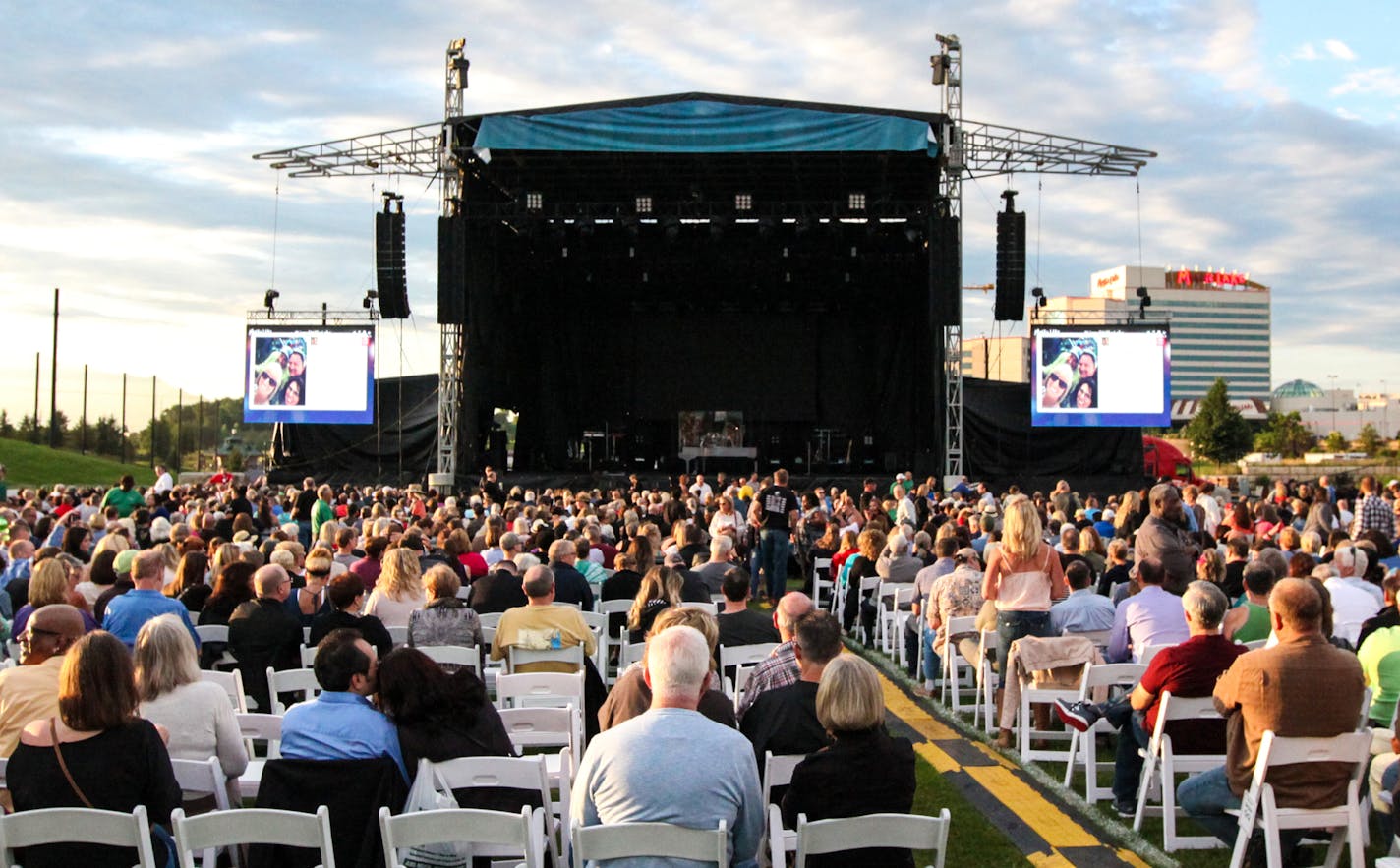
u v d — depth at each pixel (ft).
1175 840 22.91
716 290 120.37
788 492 59.82
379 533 40.06
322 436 111.34
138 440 173.27
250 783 21.20
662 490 104.94
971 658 34.04
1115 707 25.38
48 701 19.69
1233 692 20.33
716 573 39.68
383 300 97.81
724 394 123.85
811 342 123.03
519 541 39.37
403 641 31.50
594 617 33.06
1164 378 100.17
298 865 17.19
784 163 99.76
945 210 96.53
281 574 29.50
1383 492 78.33
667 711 15.79
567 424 124.67
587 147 92.12
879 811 16.94
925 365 113.29
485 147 92.27
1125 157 94.99
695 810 15.20
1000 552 31.14
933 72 93.71
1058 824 24.86
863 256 111.24
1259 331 624.18
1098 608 31.22
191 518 50.85
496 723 18.58
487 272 105.40
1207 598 23.07
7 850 15.79
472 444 101.71
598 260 113.60
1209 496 58.85
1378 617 27.12
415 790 17.56
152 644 19.39
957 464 98.43
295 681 24.75
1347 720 19.67
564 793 19.45
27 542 40.16
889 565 43.39
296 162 96.53
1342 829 20.18
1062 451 108.58
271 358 101.14
